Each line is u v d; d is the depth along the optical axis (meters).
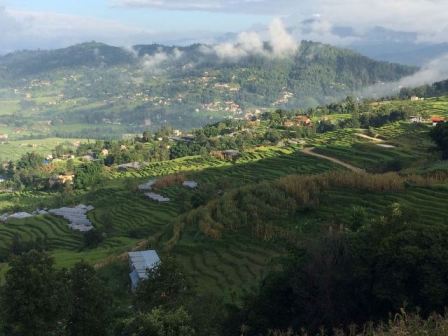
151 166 167.50
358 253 29.17
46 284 28.30
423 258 26.75
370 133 142.62
